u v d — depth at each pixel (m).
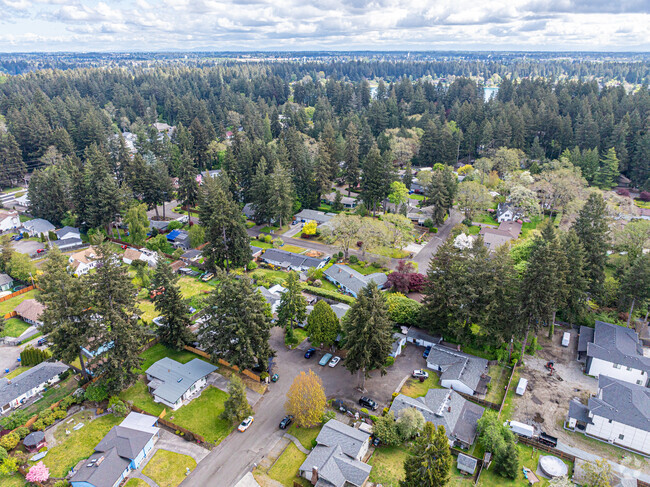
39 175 108.81
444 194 106.12
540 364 60.88
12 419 48.19
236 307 55.62
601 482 40.41
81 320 52.44
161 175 121.06
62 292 50.97
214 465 44.69
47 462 44.78
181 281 84.44
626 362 56.06
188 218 113.44
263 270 88.75
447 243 62.88
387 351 53.78
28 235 103.25
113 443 44.91
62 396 54.66
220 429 49.34
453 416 49.34
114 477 41.47
